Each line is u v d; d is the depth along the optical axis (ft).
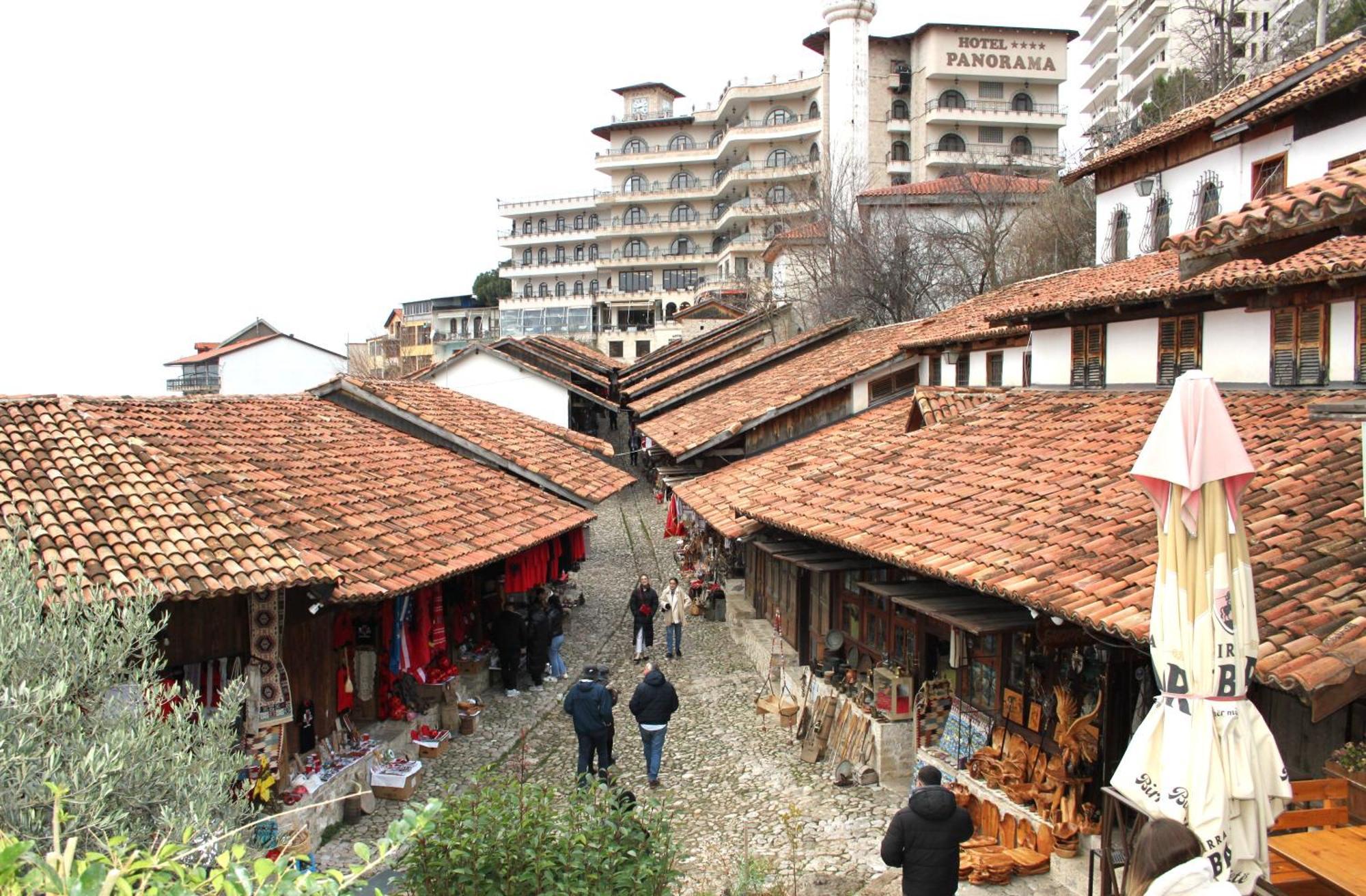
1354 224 18.02
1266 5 125.90
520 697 50.57
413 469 54.54
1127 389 43.24
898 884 27.66
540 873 21.89
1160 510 16.43
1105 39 206.39
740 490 51.85
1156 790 15.98
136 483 34.01
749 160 222.28
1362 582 19.29
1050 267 103.19
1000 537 28.71
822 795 35.27
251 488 39.70
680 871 25.81
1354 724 20.68
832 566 38.75
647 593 56.18
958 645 31.99
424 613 43.19
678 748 42.01
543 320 257.14
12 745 15.52
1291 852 16.12
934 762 33.27
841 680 41.39
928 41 191.52
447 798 23.57
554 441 74.95
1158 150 61.41
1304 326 33.12
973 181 120.26
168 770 17.70
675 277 247.91
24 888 10.80
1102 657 26.08
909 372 69.77
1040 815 27.45
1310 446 26.91
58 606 18.84
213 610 32.17
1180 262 21.65
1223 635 15.67
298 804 32.24
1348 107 43.80
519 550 48.29
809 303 128.36
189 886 12.03
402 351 260.21
